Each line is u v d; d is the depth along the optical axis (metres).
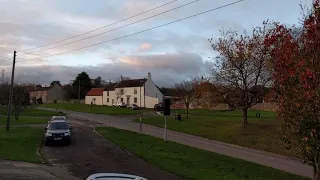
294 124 10.45
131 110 81.38
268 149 27.94
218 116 58.84
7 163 17.59
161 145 27.97
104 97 113.62
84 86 134.38
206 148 28.67
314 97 9.48
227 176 16.80
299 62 9.95
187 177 15.82
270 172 19.52
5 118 55.72
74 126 44.56
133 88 103.25
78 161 19.56
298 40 10.83
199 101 50.19
